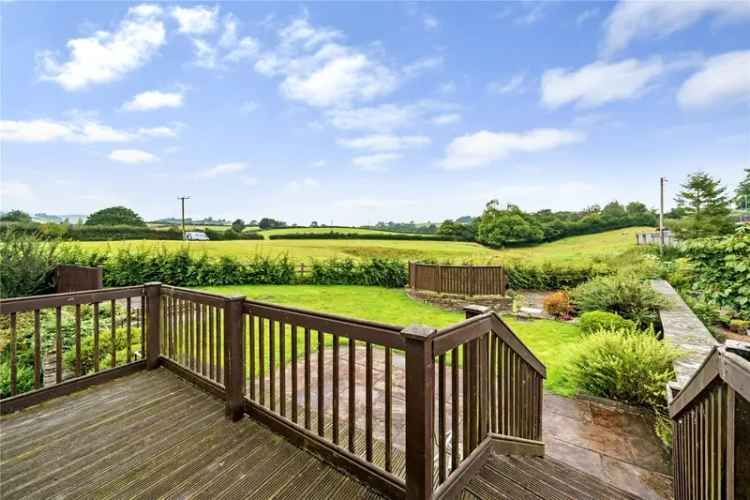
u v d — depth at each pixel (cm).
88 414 267
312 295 1135
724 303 430
